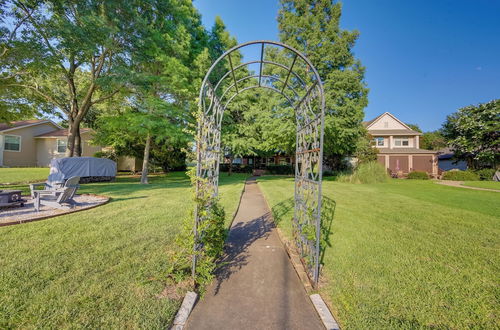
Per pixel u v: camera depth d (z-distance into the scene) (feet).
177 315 6.16
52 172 34.17
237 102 50.80
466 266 9.14
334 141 38.47
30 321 5.56
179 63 30.42
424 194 29.53
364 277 8.27
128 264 8.69
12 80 30.60
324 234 13.07
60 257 9.12
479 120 52.29
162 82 31.37
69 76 34.50
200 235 8.34
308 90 10.03
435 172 66.54
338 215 17.58
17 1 21.89
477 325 5.84
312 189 9.89
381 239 12.26
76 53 26.99
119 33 27.96
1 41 22.72
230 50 8.47
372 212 18.60
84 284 7.24
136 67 33.47
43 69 25.90
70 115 36.88
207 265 8.11
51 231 12.28
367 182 44.09
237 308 6.76
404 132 73.10
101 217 15.38
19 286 6.99
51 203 16.83
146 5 30.53
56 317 5.72
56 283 7.25
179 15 34.19
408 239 12.28
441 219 16.39
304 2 38.17
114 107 45.52
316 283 7.67
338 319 6.15
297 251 10.98
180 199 22.43
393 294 7.19
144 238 11.53
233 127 51.62
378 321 5.98
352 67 37.55
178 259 8.45
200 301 7.05
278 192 30.09
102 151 64.23
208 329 5.85
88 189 28.96
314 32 36.94
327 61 36.14
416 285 7.71
